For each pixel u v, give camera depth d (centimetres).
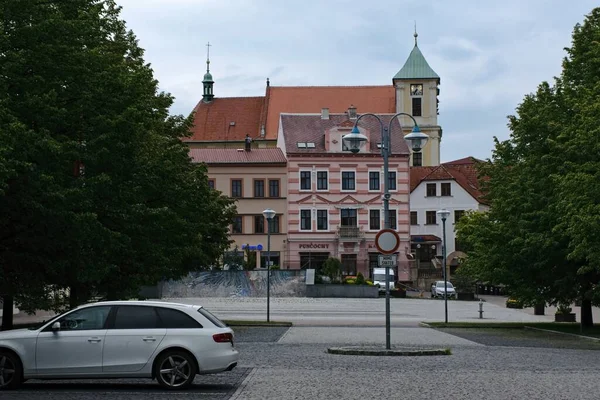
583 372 2041
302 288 7688
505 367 2167
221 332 1781
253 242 9419
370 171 9556
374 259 9506
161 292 7438
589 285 3950
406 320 4903
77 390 1747
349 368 2127
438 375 1956
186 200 3934
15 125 2341
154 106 3638
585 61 4031
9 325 3400
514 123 4341
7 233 2711
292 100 11756
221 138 11525
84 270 2897
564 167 3719
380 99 11806
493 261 4150
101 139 2773
